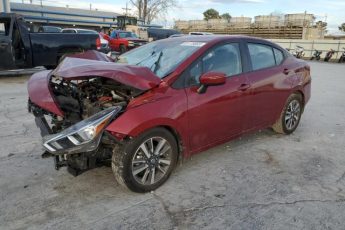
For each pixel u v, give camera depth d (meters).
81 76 3.38
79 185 3.75
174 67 3.89
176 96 3.70
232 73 4.44
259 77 4.77
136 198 3.52
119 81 3.31
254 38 4.97
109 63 3.76
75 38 11.49
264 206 3.42
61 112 3.64
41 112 3.92
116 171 3.44
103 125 3.21
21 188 3.65
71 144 3.17
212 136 4.21
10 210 3.24
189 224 3.10
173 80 3.75
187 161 4.49
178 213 3.27
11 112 6.71
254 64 4.82
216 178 4.02
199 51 4.09
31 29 11.32
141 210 3.30
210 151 4.87
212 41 4.33
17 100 7.87
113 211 3.27
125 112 3.35
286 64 5.43
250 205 3.44
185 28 55.78
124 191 3.65
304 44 31.05
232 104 4.33
